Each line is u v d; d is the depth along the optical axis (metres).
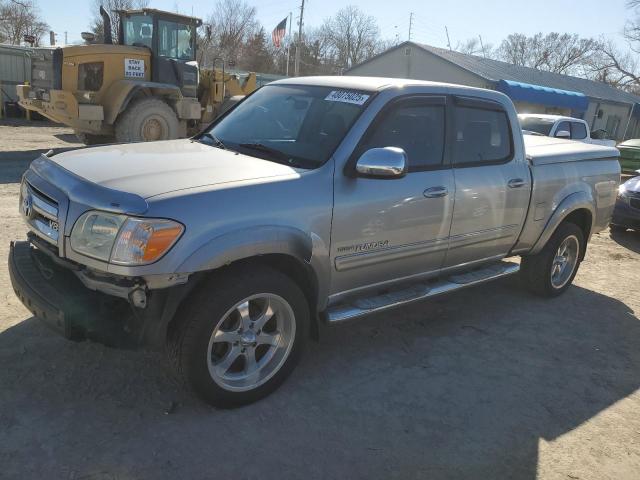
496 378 3.98
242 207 3.07
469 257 4.65
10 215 6.80
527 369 4.17
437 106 4.20
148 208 2.81
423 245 4.12
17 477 2.60
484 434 3.30
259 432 3.11
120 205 2.81
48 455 2.76
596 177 5.76
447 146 4.25
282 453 2.96
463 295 5.68
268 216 3.15
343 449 3.04
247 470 2.80
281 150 3.75
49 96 11.34
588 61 54.44
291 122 3.99
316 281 3.53
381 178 3.49
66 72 11.33
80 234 2.92
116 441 2.91
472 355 4.31
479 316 5.14
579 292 6.11
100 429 2.99
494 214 4.63
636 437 3.42
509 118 4.82
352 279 3.79
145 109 12.09
